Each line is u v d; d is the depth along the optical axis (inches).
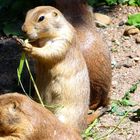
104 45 542.6
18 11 699.4
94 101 535.5
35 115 398.3
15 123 395.2
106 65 536.4
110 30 674.8
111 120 512.4
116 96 552.4
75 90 489.1
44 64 486.9
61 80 487.5
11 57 620.4
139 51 631.2
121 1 731.4
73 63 489.1
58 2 567.2
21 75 577.9
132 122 507.2
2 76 581.3
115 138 482.9
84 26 546.9
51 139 399.9
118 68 600.7
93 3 730.8
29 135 394.6
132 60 614.2
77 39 497.0
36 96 499.8
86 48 531.2
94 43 535.5
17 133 394.6
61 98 489.1
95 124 505.0
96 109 536.4
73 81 488.4
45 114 403.5
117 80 578.9
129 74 589.6
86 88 496.1
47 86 491.8
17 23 677.3
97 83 531.8
